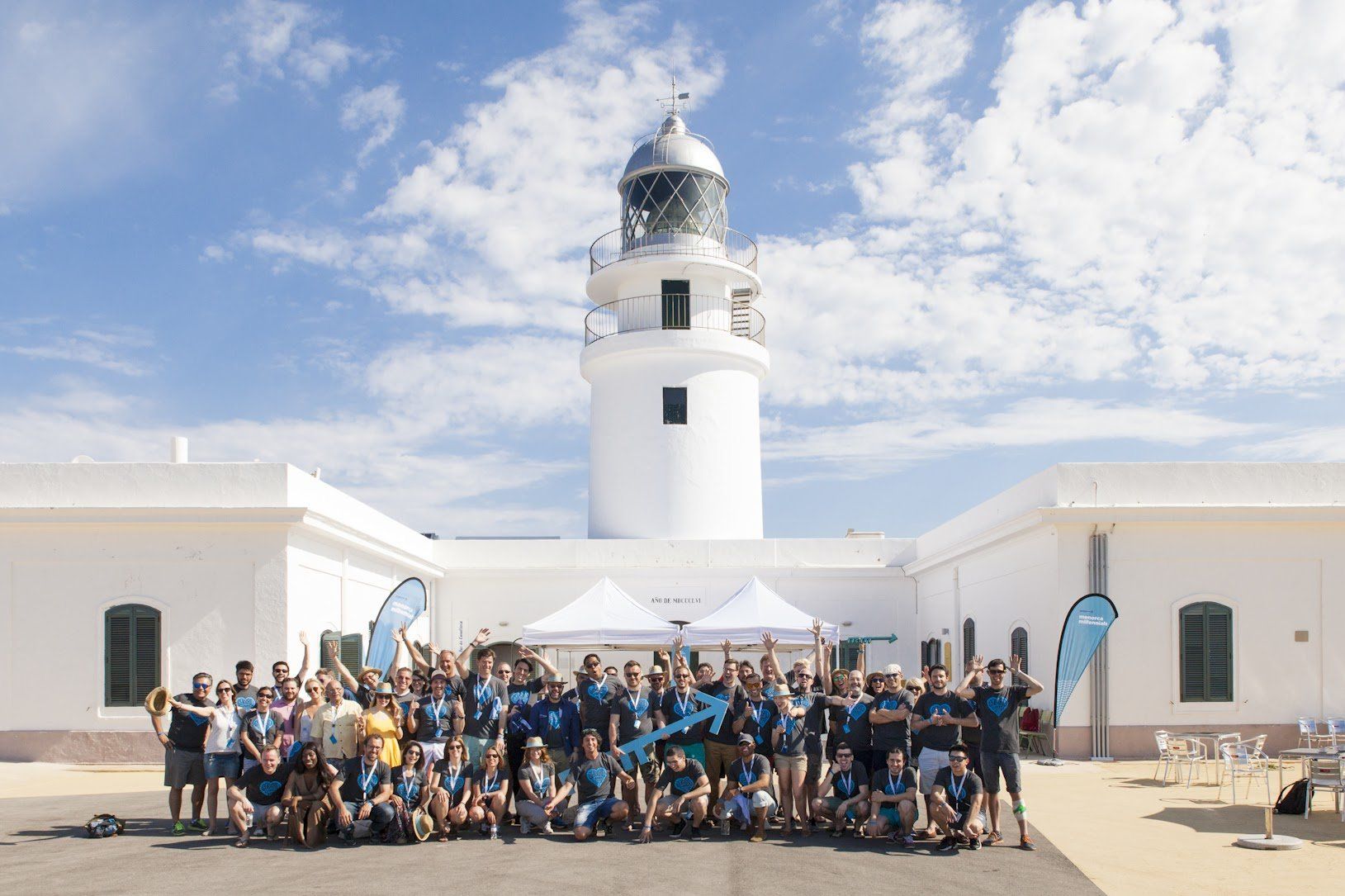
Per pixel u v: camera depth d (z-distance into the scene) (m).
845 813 10.78
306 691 11.15
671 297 27.12
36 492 17.06
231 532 16.92
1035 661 18.11
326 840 10.64
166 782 10.88
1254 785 14.22
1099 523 17.20
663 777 10.95
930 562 24.28
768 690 11.35
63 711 16.67
